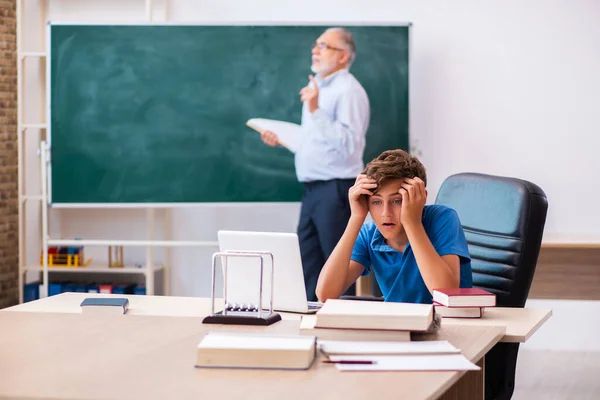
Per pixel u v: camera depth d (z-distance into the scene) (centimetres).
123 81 453
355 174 445
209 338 157
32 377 141
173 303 237
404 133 447
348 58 445
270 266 216
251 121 450
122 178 454
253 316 194
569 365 430
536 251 242
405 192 219
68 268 469
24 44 489
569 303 470
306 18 476
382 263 239
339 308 175
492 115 466
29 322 194
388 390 133
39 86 500
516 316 214
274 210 488
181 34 450
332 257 235
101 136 455
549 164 464
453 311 211
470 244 255
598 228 461
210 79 451
